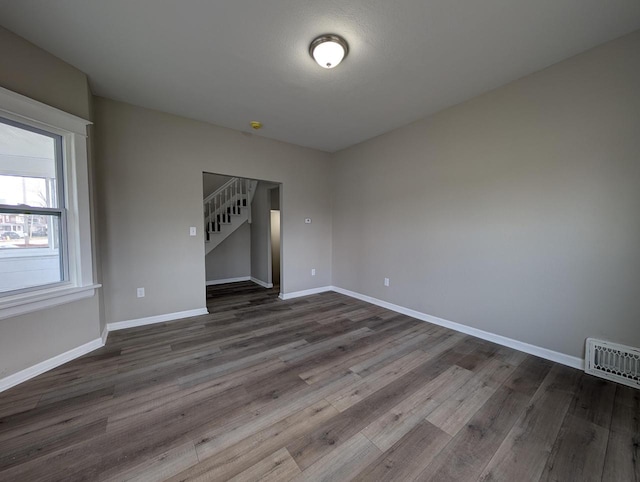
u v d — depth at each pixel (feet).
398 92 9.04
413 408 5.80
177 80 8.38
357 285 14.75
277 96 9.30
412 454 4.62
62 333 7.52
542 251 7.99
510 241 8.65
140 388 6.43
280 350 8.49
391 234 12.68
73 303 7.80
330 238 16.52
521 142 8.29
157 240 10.73
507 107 8.56
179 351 8.38
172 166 10.93
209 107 10.23
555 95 7.58
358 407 5.82
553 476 4.24
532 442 4.90
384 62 7.42
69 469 4.26
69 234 7.75
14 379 6.47
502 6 5.57
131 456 4.51
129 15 5.83
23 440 4.83
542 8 5.62
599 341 7.01
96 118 9.36
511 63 7.53
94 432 5.04
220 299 14.60
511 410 5.75
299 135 13.20
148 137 10.37
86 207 7.98
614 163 6.72
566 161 7.45
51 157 7.38
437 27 6.15
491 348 8.70
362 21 5.97
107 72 7.95
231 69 7.79
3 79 6.27
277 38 6.54
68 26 6.16
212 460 4.45
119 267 9.97
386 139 12.75
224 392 6.30
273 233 18.75
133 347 8.61
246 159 12.85
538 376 7.05
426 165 11.03
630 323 6.61
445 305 10.56
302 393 6.29
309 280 15.66
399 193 12.24
